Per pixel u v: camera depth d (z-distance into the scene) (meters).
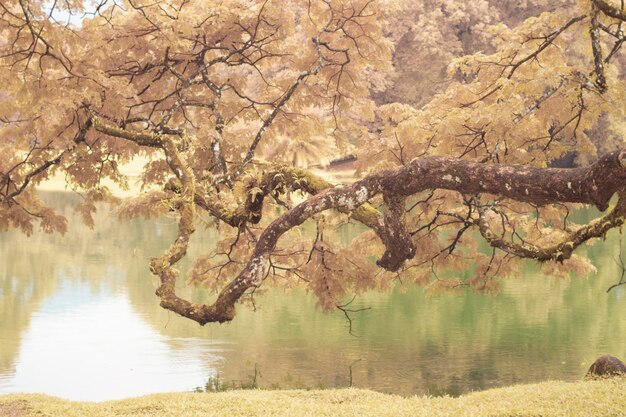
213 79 17.28
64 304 23.14
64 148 15.46
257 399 11.24
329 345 18.78
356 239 16.28
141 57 16.05
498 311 22.92
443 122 12.83
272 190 10.05
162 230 42.06
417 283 16.22
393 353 17.97
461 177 7.80
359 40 16.81
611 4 10.13
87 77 13.54
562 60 14.27
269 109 17.39
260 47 16.44
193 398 11.48
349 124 17.20
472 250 16.28
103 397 14.44
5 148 15.82
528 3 65.81
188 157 15.88
